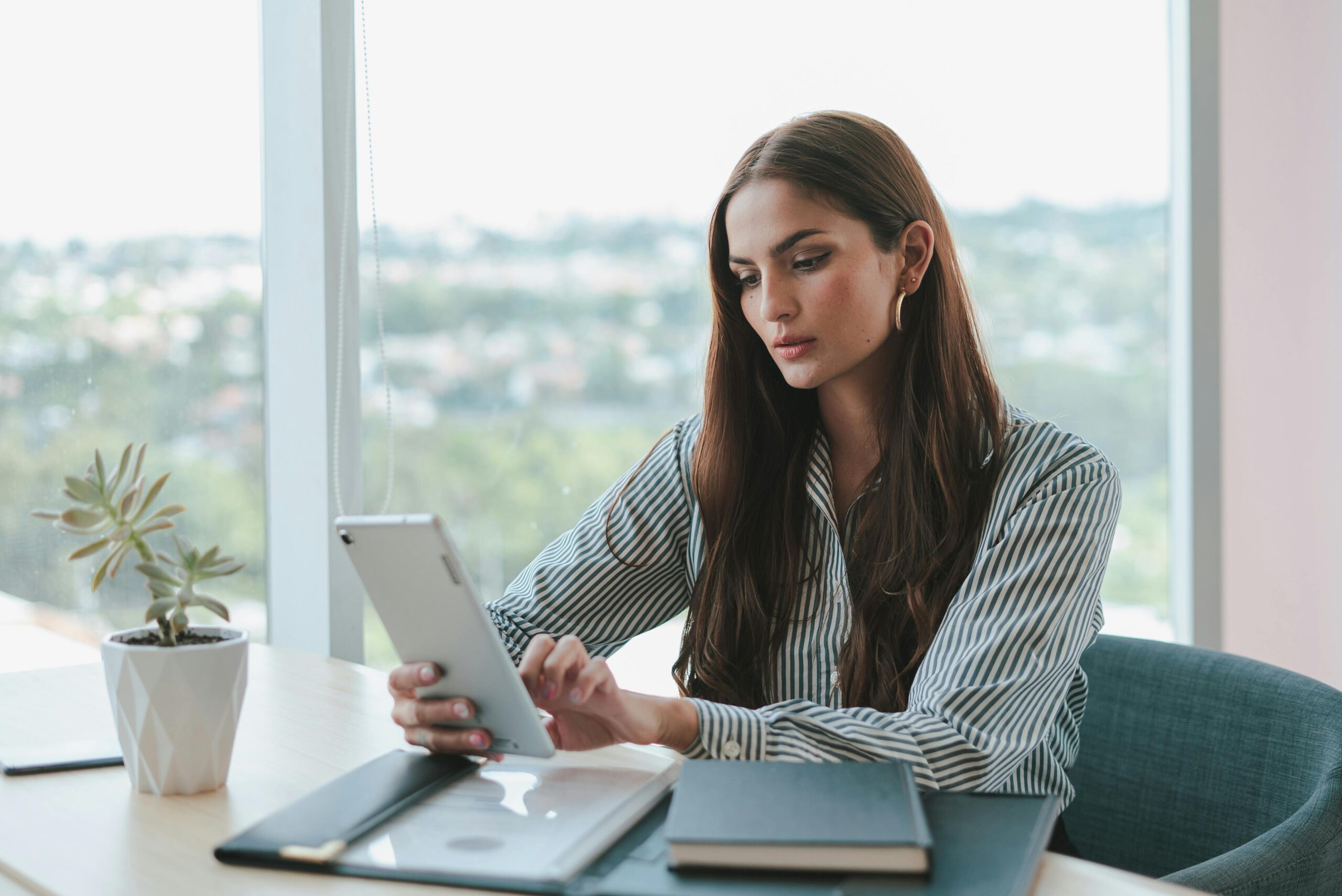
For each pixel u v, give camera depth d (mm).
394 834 697
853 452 1227
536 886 622
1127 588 2109
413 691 851
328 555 1514
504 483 1740
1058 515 1004
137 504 847
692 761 759
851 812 662
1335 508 2123
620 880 625
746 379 1221
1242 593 2082
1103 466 1046
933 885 607
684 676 1266
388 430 1639
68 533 1500
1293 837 863
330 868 654
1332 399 2104
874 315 1098
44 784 834
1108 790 1196
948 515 1106
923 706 904
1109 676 1227
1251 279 2045
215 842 714
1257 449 2074
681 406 1852
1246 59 2012
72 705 1052
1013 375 2033
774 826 643
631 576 1291
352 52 1508
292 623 1563
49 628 1496
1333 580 2135
